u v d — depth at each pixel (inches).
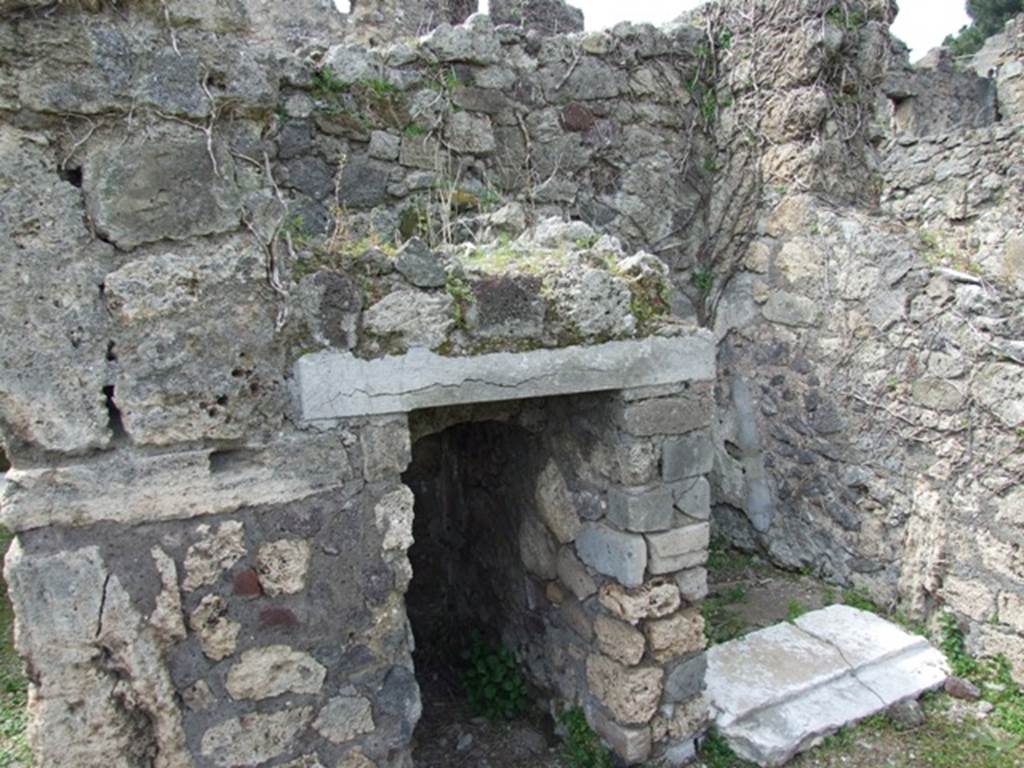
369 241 102.4
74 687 80.9
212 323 81.7
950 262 154.1
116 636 81.5
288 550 88.2
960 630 149.3
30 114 72.6
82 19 72.8
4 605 167.3
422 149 164.6
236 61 80.0
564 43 177.3
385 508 92.9
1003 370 138.3
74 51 72.9
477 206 166.9
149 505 81.4
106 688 82.0
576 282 100.5
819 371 173.8
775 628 152.8
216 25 78.7
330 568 90.7
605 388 104.1
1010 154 247.4
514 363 97.4
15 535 78.9
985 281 143.4
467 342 94.8
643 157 189.6
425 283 91.4
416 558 181.8
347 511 91.0
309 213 155.2
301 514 88.4
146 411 80.0
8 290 74.0
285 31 233.5
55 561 78.4
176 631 83.9
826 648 145.3
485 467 146.9
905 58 347.9
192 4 77.0
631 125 187.2
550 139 178.9
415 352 91.7
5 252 73.4
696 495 114.4
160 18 76.0
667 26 191.3
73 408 77.5
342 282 87.4
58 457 78.1
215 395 82.7
